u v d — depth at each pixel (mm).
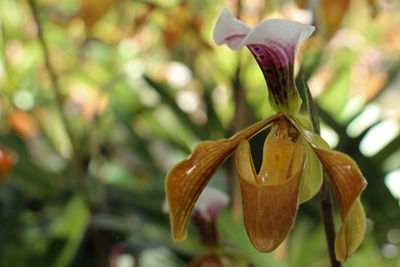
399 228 816
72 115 990
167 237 749
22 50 975
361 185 452
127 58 1021
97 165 850
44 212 877
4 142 937
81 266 852
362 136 822
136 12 957
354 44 980
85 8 847
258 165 701
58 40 1029
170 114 966
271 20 455
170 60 988
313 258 727
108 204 871
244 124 782
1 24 920
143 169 952
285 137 480
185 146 949
